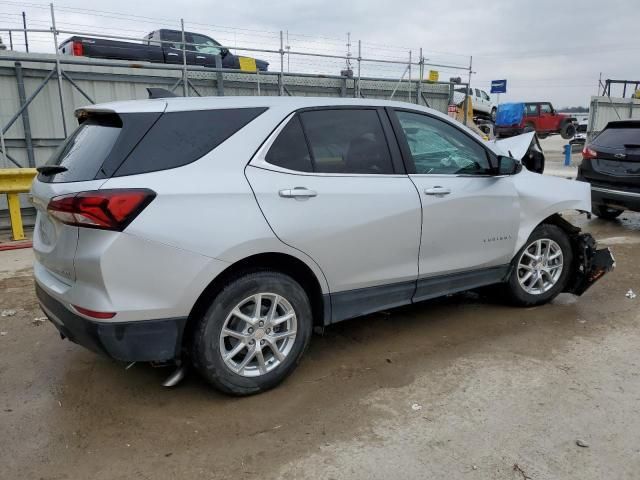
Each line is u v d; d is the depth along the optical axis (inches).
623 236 309.9
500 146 210.2
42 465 102.9
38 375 139.2
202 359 118.4
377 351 151.9
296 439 110.4
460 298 197.3
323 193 129.3
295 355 131.0
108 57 487.5
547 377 135.7
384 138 145.7
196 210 112.1
